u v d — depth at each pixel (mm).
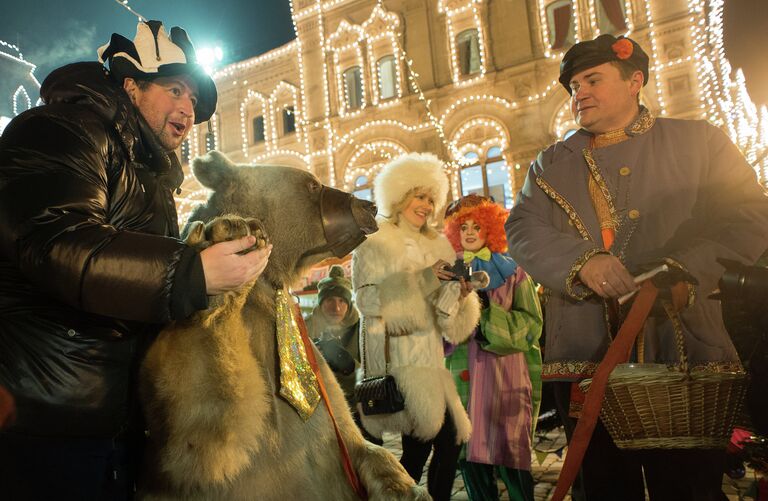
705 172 1868
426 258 3215
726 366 1722
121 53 1687
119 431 1556
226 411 1245
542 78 14336
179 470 1257
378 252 3014
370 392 2859
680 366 1564
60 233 1180
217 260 1212
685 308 1681
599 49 2016
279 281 1653
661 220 1859
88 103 1527
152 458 1352
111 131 1550
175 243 1216
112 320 1486
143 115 1751
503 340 3078
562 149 2174
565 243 1836
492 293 3283
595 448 1902
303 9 17359
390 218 3332
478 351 3330
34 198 1225
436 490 2891
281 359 1508
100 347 1456
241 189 1684
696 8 12977
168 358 1297
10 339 1378
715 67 14086
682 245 1826
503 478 3260
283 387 1465
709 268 1645
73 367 1416
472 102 15039
